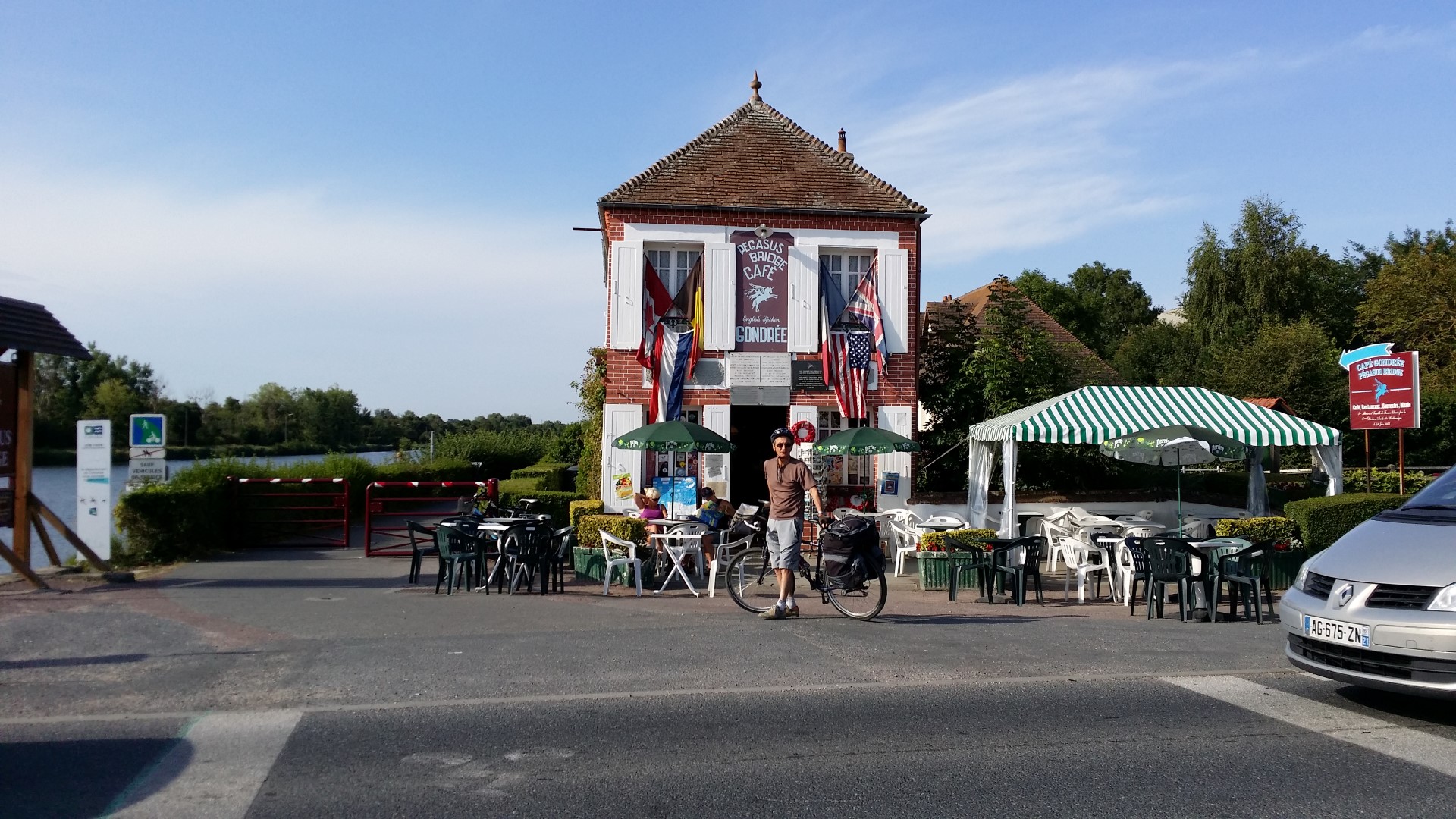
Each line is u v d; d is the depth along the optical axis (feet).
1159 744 19.30
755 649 28.02
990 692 23.29
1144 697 22.97
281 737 19.30
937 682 24.22
